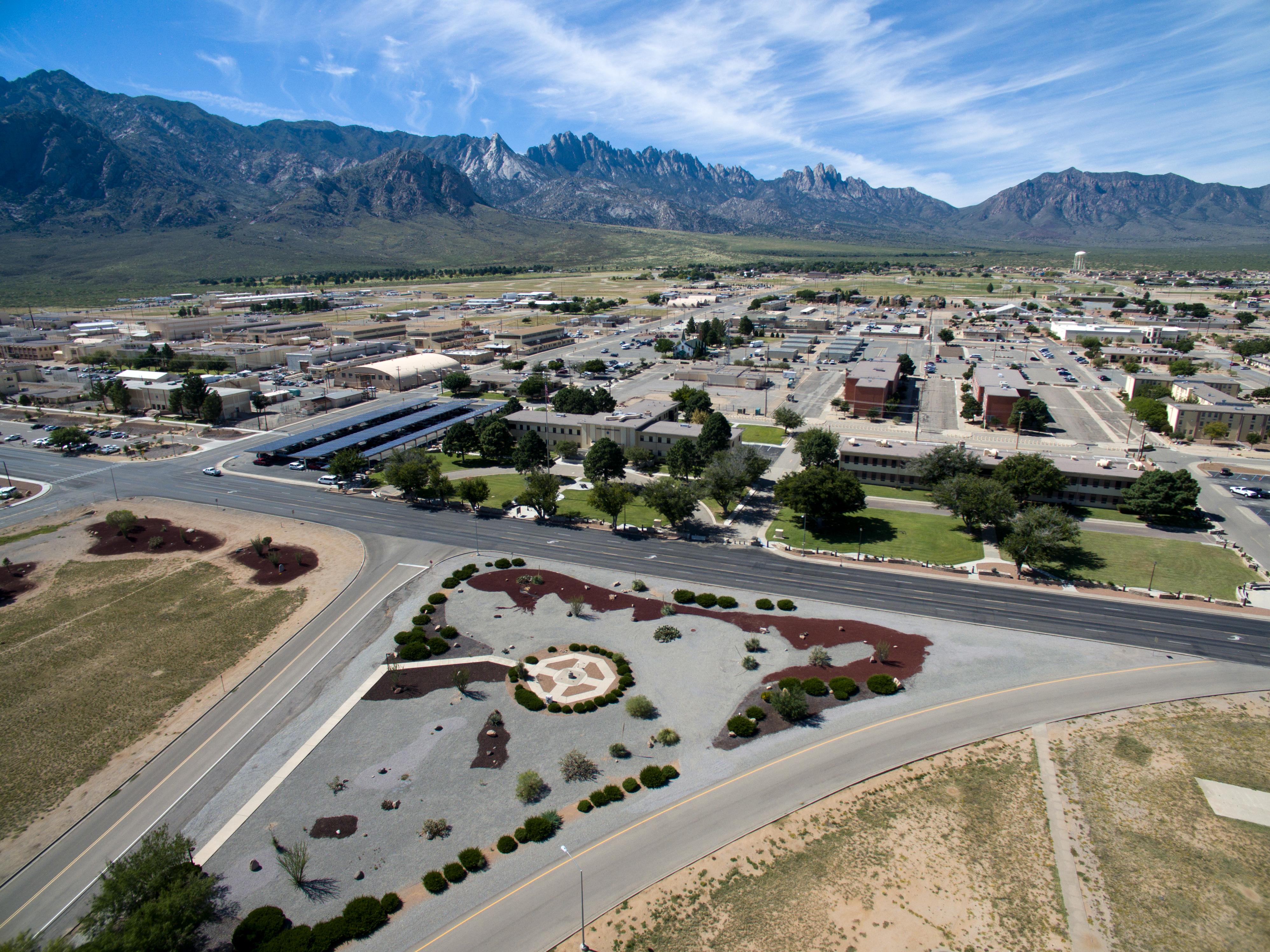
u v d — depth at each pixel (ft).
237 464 578.66
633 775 238.27
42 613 346.13
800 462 574.56
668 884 196.85
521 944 180.45
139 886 183.83
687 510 430.20
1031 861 203.41
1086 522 447.42
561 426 601.62
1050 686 282.36
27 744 256.32
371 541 428.56
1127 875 199.21
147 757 249.96
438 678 292.40
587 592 362.53
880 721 263.29
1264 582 365.40
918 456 511.40
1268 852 205.57
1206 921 184.96
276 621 338.13
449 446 582.35
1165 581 369.30
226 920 188.96
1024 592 360.07
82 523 456.45
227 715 271.08
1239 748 246.88
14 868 206.28
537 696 278.67
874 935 180.65
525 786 228.02
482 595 360.48
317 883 199.62
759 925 184.14
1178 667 293.84
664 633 317.22
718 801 226.17
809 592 362.12
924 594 359.05
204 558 406.21
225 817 223.30
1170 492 434.71
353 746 253.65
